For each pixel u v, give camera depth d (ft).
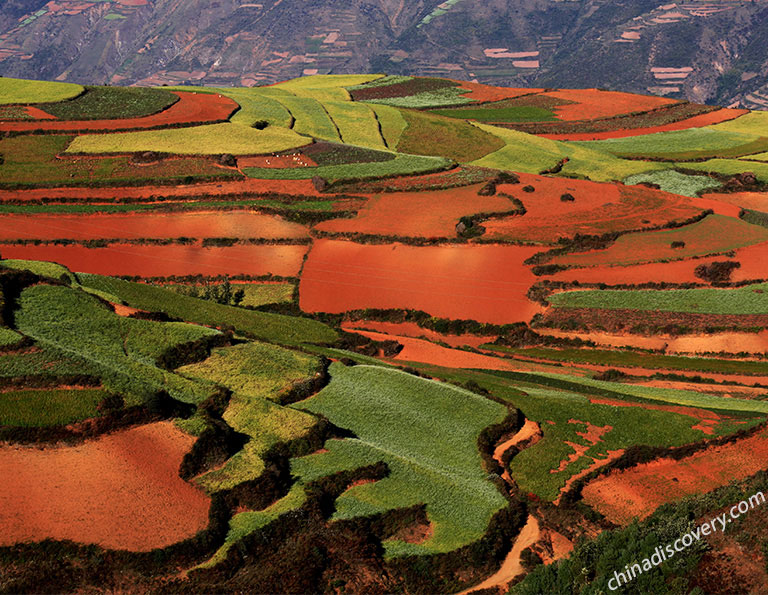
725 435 187.21
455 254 301.02
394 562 137.80
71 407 148.87
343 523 141.69
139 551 125.80
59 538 124.98
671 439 185.78
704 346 256.11
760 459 179.93
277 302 275.39
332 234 311.27
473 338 263.08
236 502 140.77
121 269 288.30
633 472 176.65
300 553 132.57
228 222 318.65
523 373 233.55
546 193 367.25
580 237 315.37
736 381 237.04
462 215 330.13
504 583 138.62
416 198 347.15
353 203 336.90
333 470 153.28
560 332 263.29
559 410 197.26
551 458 176.76
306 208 328.08
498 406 193.16
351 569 133.69
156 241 302.86
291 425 162.91
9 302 191.52
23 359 161.27
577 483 168.76
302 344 230.27
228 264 295.48
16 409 147.13
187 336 191.83
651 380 236.02
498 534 148.05
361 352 241.96
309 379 186.50
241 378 181.98
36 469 136.98
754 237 330.95
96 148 370.32
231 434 156.15
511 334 262.47
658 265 300.20
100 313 195.52
